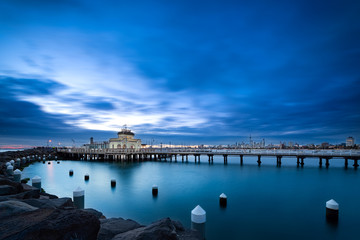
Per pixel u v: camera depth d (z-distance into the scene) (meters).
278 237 12.21
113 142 70.88
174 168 43.31
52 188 24.08
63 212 4.52
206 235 12.45
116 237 6.03
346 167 42.31
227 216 15.43
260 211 16.55
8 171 24.91
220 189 23.95
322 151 43.84
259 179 30.34
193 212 8.84
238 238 12.11
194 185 26.14
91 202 18.81
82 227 4.24
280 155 45.50
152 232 5.56
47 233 3.74
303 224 13.98
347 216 15.39
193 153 55.25
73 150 69.25
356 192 22.78
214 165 48.66
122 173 36.34
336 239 12.05
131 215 15.64
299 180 29.48
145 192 22.34
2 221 4.27
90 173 36.22
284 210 16.72
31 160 56.16
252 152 48.59
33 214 4.68
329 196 21.03
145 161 58.97
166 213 16.08
